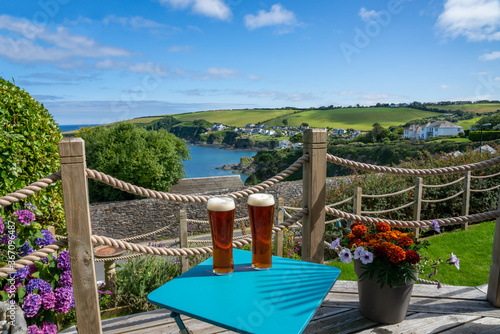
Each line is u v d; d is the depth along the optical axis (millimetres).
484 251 4930
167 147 19609
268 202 1644
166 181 19484
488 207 7078
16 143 4645
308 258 2500
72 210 1838
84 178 1836
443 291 2838
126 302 4328
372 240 2293
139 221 13172
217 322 1236
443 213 7133
